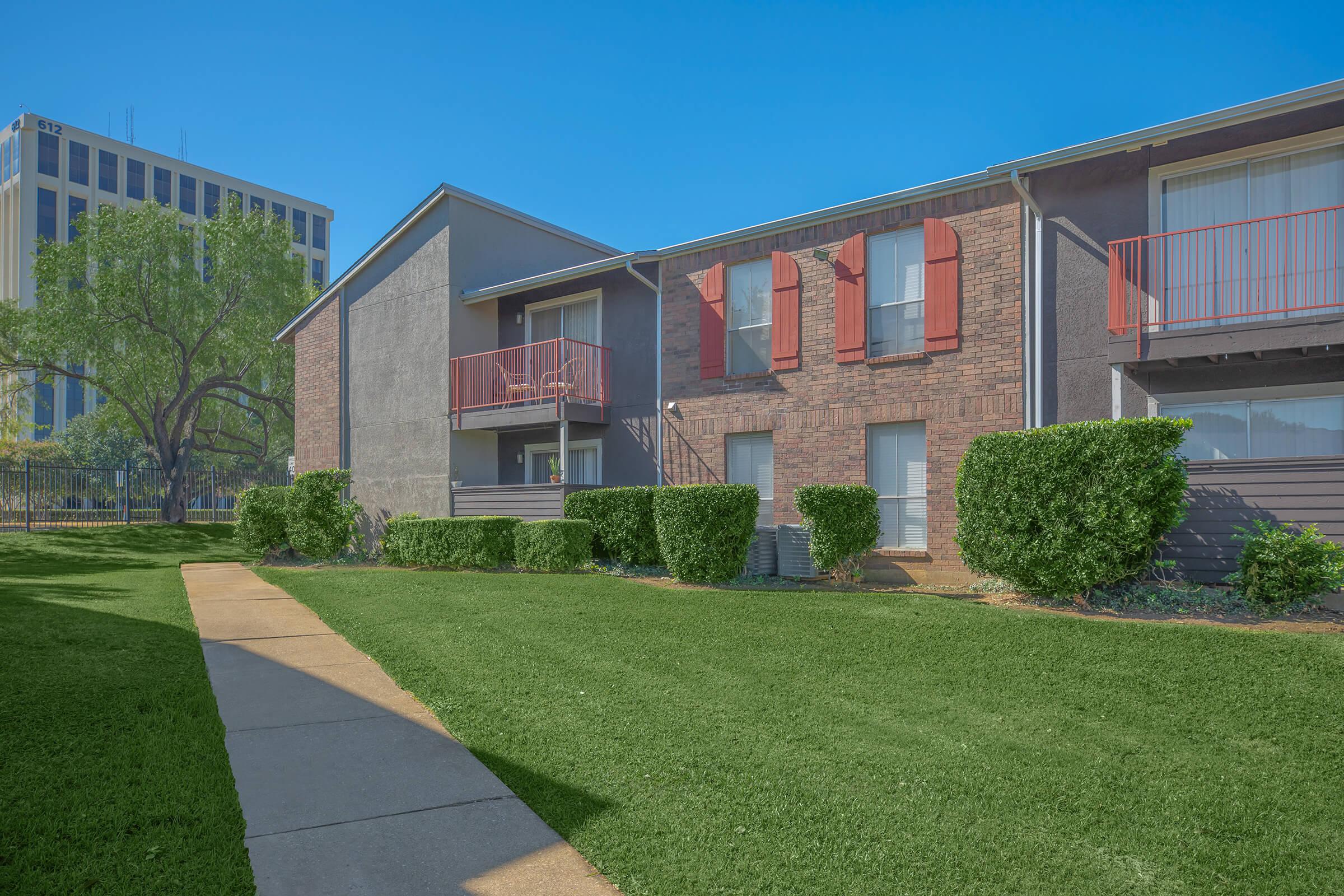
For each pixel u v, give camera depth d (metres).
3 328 27.28
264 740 5.79
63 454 45.28
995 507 9.79
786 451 14.13
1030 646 7.84
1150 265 11.04
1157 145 10.77
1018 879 4.08
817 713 6.44
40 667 6.89
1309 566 8.49
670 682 7.23
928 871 4.14
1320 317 9.37
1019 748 5.72
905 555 12.73
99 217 26.91
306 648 8.54
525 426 17.12
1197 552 9.63
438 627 9.33
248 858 4.06
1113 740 5.83
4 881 3.62
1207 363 10.52
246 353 30.50
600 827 4.56
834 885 4.00
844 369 13.55
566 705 6.61
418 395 18.97
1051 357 11.59
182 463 27.58
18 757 5.01
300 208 95.94
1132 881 4.09
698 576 12.12
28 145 77.31
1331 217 10.12
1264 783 5.14
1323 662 6.90
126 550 20.86
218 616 10.19
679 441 15.48
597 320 17.23
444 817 4.65
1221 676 6.81
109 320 26.50
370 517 19.97
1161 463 8.91
